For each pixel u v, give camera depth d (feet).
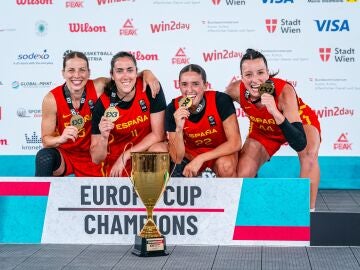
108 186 14.11
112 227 14.14
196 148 18.51
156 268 12.07
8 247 13.88
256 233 13.94
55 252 13.38
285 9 20.93
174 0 20.98
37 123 21.47
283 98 18.17
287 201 13.89
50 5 21.22
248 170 18.70
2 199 14.28
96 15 21.18
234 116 18.06
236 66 21.04
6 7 21.31
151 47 21.16
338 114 21.30
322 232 14.05
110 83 18.44
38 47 21.36
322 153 21.52
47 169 18.38
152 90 18.28
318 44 21.02
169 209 13.99
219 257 12.93
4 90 21.44
